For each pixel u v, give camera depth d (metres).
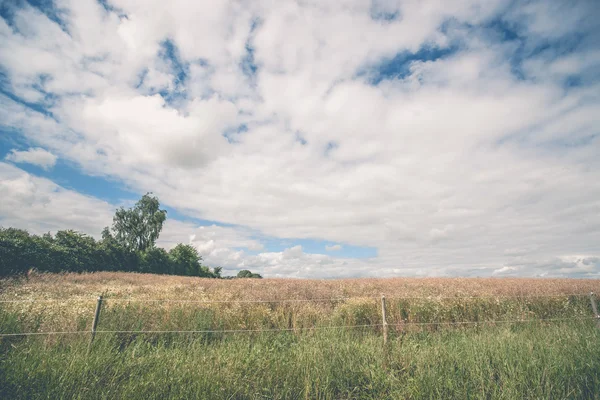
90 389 3.93
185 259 52.31
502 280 20.70
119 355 4.97
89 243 30.52
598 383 4.15
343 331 6.38
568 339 5.69
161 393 3.92
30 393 3.87
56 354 4.75
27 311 6.45
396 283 18.06
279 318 7.79
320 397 4.01
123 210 65.62
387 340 5.94
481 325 7.50
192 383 4.11
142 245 65.75
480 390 4.00
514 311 8.58
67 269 24.78
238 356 4.77
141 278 24.44
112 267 32.56
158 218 66.94
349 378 4.43
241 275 55.69
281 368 4.52
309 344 5.48
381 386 4.23
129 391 3.84
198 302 7.79
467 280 20.78
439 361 4.75
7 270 18.31
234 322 7.14
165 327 6.58
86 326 6.08
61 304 7.20
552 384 4.02
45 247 23.33
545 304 9.42
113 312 6.82
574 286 13.31
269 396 3.99
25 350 4.83
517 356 4.79
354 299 8.92
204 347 5.69
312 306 8.65
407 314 8.45
